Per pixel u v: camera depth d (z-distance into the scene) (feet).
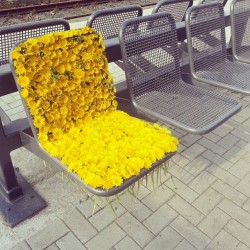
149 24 7.88
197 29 8.99
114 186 5.33
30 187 8.36
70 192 8.27
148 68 8.01
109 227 7.24
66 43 6.50
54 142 6.35
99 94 7.11
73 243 6.90
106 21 8.93
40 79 6.21
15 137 7.25
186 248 6.74
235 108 7.46
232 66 9.74
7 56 7.35
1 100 13.57
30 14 24.84
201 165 9.12
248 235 7.00
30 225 7.36
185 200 7.92
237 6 10.12
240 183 8.46
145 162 5.73
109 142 6.24
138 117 8.13
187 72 10.00
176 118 7.15
